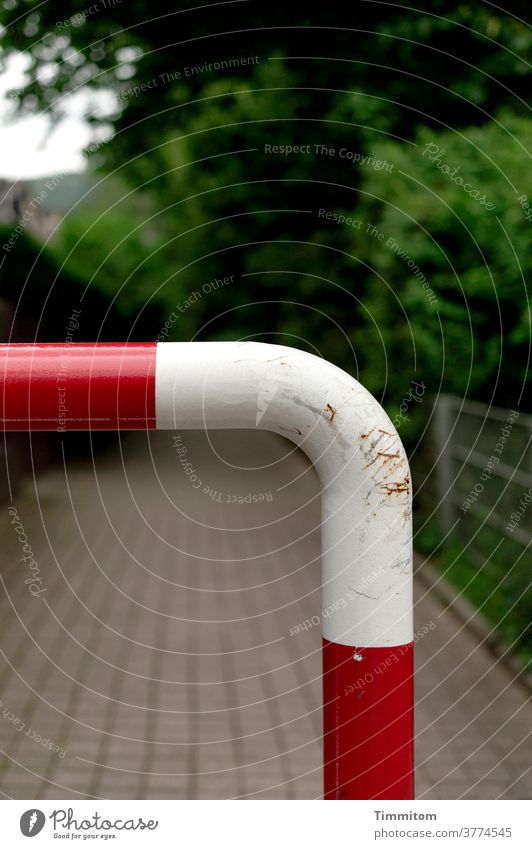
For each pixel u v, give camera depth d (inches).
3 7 335.9
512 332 219.6
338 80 326.6
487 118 297.9
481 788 130.3
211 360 40.8
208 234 422.3
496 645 184.7
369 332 272.4
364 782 41.6
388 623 41.4
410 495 41.6
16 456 392.2
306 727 153.6
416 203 224.4
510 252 206.1
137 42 342.0
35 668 182.4
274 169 368.2
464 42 295.0
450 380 249.4
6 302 393.1
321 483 42.3
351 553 41.3
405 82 302.7
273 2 326.6
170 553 289.6
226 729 152.9
